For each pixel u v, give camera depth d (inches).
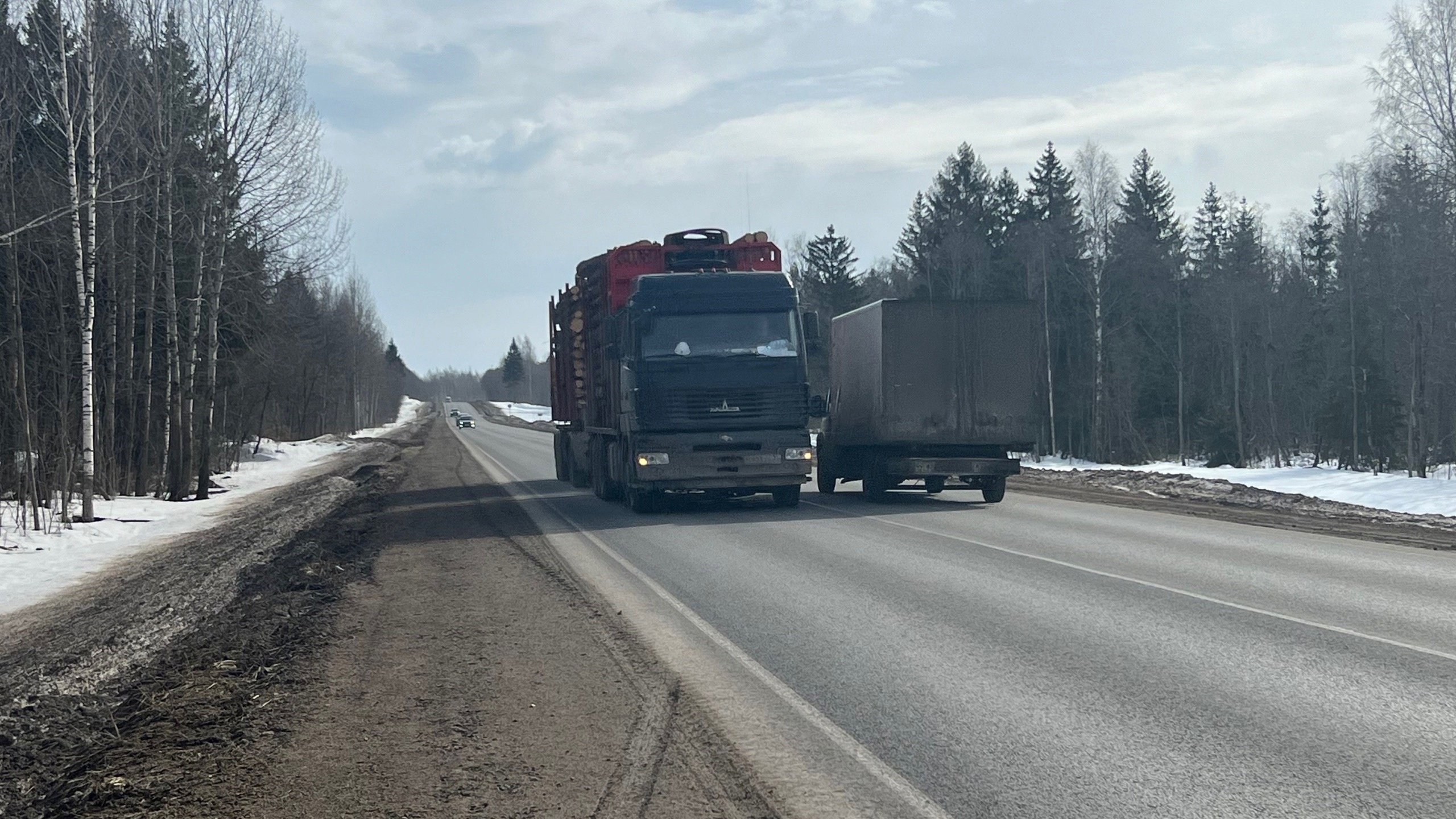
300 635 378.3
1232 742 232.5
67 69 925.2
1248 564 494.3
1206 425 2346.2
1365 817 189.0
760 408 781.9
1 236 741.3
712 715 261.6
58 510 920.9
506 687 294.4
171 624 429.7
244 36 1159.6
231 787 218.1
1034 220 2728.8
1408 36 1386.6
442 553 609.9
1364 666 296.7
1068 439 2662.4
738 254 893.2
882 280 3769.7
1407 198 1670.8
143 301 1295.5
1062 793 203.3
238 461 1835.6
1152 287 2551.7
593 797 206.5
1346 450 2139.5
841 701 272.2
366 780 220.1
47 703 305.4
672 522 740.0
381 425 5521.7
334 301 4057.6
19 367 911.0
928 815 193.9
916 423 831.1
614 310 880.9
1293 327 2559.1
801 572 491.2
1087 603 397.1
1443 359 1605.6
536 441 3021.7
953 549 558.9
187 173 1148.5
